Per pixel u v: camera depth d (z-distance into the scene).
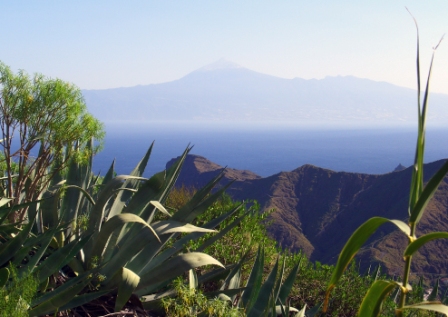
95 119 4.67
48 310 3.67
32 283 3.32
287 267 6.71
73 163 5.31
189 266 4.31
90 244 4.67
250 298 4.54
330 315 6.23
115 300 4.41
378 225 1.59
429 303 1.54
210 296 4.60
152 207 4.93
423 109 1.61
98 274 4.46
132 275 4.12
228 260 6.30
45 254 4.90
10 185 4.53
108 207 5.84
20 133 4.37
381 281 1.64
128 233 4.89
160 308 4.52
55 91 4.21
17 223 4.25
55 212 4.98
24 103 4.16
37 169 4.62
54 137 4.41
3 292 3.13
